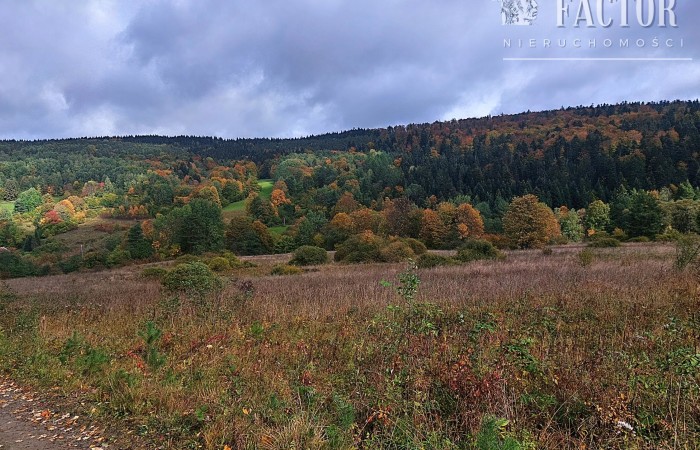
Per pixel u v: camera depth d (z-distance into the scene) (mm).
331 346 6777
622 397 4121
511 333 6625
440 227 60000
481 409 4098
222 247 62375
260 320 8922
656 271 12859
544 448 3621
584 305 8656
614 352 5281
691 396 4031
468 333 6262
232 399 4902
